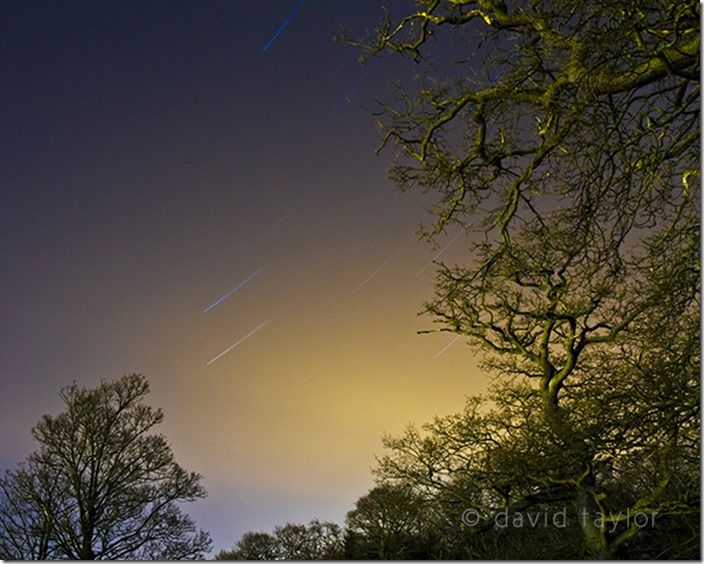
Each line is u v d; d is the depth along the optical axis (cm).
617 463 1359
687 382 1070
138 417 2495
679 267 938
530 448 1384
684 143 886
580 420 1266
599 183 935
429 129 1044
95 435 2400
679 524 1351
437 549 1998
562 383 1555
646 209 957
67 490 2344
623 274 1045
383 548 2433
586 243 1016
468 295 1231
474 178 1078
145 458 2448
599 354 1450
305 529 3728
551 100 904
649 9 798
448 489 1620
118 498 2352
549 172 999
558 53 881
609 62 818
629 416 1154
